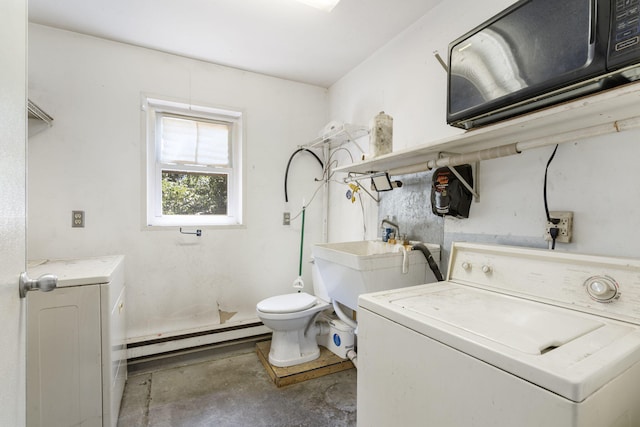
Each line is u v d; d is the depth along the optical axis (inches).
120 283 72.2
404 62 80.4
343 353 88.9
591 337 30.0
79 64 82.4
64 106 80.7
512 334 30.2
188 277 95.7
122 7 71.6
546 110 35.1
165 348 88.0
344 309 95.7
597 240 43.4
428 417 32.4
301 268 108.3
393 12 73.2
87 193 83.1
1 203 22.8
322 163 118.0
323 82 113.8
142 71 89.4
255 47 89.4
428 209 72.2
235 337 97.3
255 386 78.9
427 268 66.0
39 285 29.2
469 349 28.6
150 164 93.6
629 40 28.0
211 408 69.9
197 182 101.6
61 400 53.1
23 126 28.6
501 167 56.4
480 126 47.9
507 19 39.3
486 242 58.8
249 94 104.7
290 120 111.8
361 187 89.4
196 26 79.1
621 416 25.9
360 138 98.4
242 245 103.8
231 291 102.0
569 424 22.0
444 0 68.8
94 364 55.2
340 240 108.2
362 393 42.1
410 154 58.8
